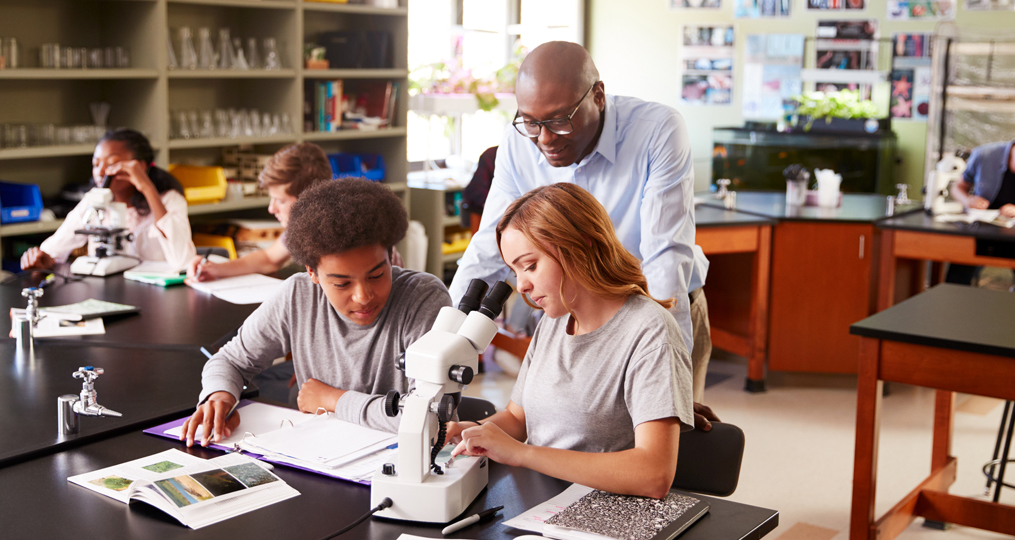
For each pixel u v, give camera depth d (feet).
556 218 4.33
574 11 22.49
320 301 5.46
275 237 14.19
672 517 3.84
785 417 12.05
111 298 8.21
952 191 13.60
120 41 13.02
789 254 13.10
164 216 9.68
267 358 5.65
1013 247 11.78
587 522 3.79
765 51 20.93
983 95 18.56
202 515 3.83
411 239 16.42
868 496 7.63
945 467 9.12
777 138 18.72
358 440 4.72
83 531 3.69
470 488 4.01
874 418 7.49
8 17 12.07
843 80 19.67
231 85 15.21
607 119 7.20
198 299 8.22
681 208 7.04
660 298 6.89
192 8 14.26
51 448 4.59
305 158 8.52
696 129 21.98
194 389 5.64
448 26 19.35
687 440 4.91
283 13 14.51
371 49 16.06
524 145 7.64
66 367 6.10
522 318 12.49
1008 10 18.40
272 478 4.22
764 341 13.17
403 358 3.96
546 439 4.74
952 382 7.00
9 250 12.19
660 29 21.86
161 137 12.85
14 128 11.51
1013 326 7.30
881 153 18.08
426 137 19.45
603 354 4.53
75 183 13.11
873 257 13.01
